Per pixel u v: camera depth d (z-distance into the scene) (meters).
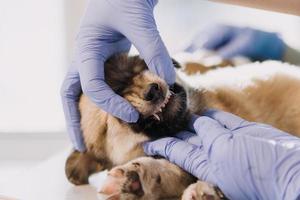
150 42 0.77
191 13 1.03
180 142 0.74
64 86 0.84
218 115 0.78
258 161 0.62
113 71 0.79
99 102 0.76
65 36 1.34
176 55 0.94
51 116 1.38
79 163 0.81
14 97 1.37
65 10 1.33
